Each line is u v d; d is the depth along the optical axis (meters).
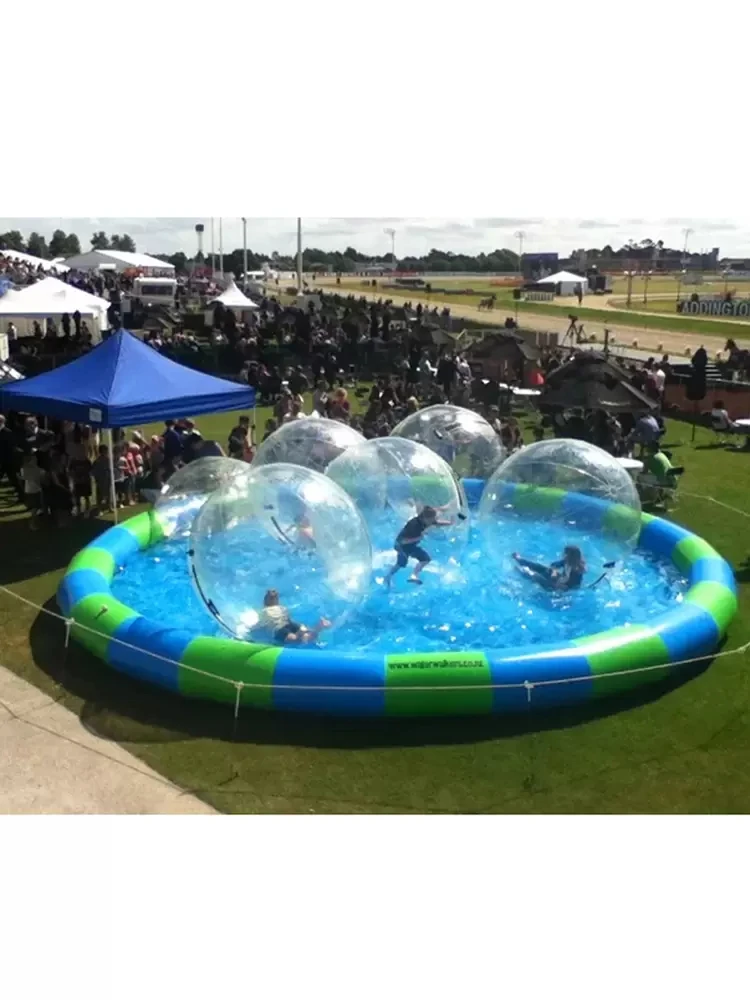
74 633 9.69
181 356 31.38
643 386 24.20
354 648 9.62
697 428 22.67
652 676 8.88
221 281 66.00
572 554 10.43
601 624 10.34
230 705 8.48
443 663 8.36
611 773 7.59
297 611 9.26
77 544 13.18
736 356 26.25
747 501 15.81
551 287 65.31
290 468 9.95
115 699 8.66
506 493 11.02
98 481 14.89
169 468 15.64
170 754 7.79
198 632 9.80
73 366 14.53
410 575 11.34
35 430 16.28
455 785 7.41
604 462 11.17
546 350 30.75
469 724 8.26
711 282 81.69
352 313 39.38
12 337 31.89
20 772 7.50
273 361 30.16
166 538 12.88
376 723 8.24
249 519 9.38
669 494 15.59
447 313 40.03
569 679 8.46
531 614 10.52
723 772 7.62
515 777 7.53
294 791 7.30
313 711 8.32
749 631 10.13
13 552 12.84
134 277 60.66
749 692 8.85
